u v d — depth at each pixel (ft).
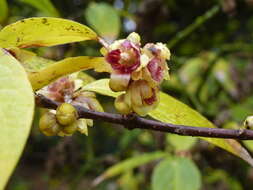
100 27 1.07
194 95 1.38
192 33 1.36
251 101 1.36
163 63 0.46
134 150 1.53
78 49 1.31
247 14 1.47
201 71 1.40
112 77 0.44
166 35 1.51
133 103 0.45
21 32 0.46
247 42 1.66
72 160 1.37
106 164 1.48
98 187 1.76
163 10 1.32
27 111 0.33
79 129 0.50
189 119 0.55
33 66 0.57
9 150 0.30
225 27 1.45
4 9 0.84
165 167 0.95
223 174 1.39
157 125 0.48
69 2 1.42
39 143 2.64
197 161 1.25
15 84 0.34
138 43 0.46
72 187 1.49
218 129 0.48
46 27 0.45
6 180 0.29
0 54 0.36
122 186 1.54
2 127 0.32
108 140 2.29
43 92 0.54
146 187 1.47
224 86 1.42
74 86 0.55
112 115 0.48
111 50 0.45
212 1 1.40
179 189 0.92
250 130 0.47
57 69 0.45
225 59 1.49
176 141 1.02
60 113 0.47
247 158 0.56
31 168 3.07
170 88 1.40
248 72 1.49
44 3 0.94
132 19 1.29
